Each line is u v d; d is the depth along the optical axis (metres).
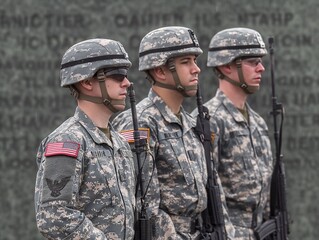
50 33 25.22
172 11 25.81
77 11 25.34
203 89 25.89
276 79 26.56
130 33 25.56
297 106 26.64
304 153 26.61
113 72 12.61
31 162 25.05
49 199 11.88
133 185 12.95
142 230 13.36
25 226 25.06
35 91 25.12
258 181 18.41
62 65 12.65
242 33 18.44
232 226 16.56
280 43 26.56
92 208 12.27
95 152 12.34
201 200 15.37
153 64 15.27
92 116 12.66
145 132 14.93
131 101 13.66
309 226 26.59
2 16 25.05
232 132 18.14
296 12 26.75
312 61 26.81
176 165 15.12
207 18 26.06
